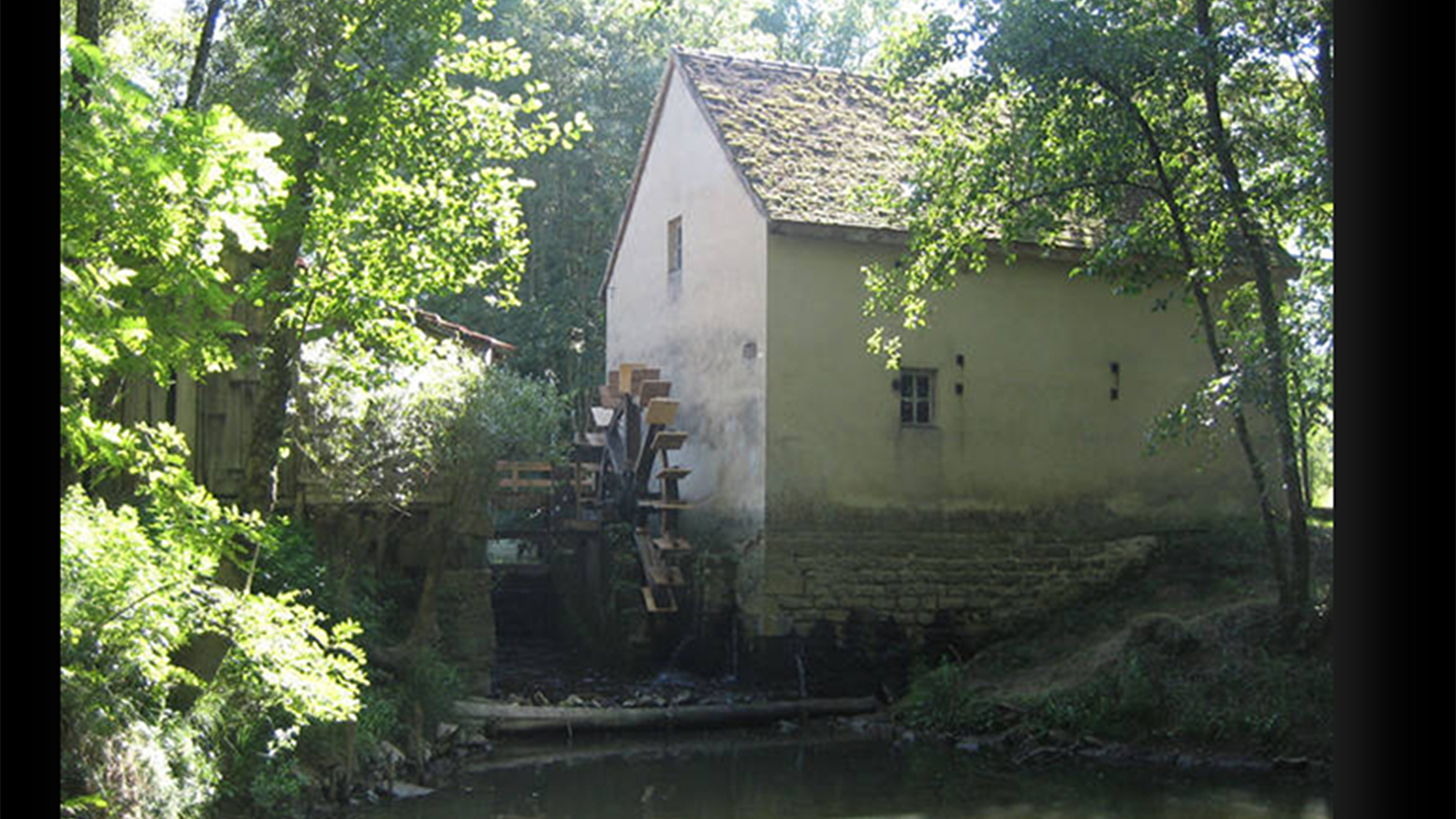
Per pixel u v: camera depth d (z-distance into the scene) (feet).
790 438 51.19
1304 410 43.29
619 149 86.02
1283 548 53.21
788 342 51.52
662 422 54.39
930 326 53.72
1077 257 55.67
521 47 84.12
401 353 34.12
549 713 43.19
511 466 60.13
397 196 32.27
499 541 77.61
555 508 63.62
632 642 52.26
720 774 37.81
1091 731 41.86
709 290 56.49
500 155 33.17
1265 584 50.57
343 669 24.34
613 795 34.42
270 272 30.68
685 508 56.29
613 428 60.95
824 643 50.83
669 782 36.58
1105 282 56.80
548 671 53.06
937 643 52.39
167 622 20.65
